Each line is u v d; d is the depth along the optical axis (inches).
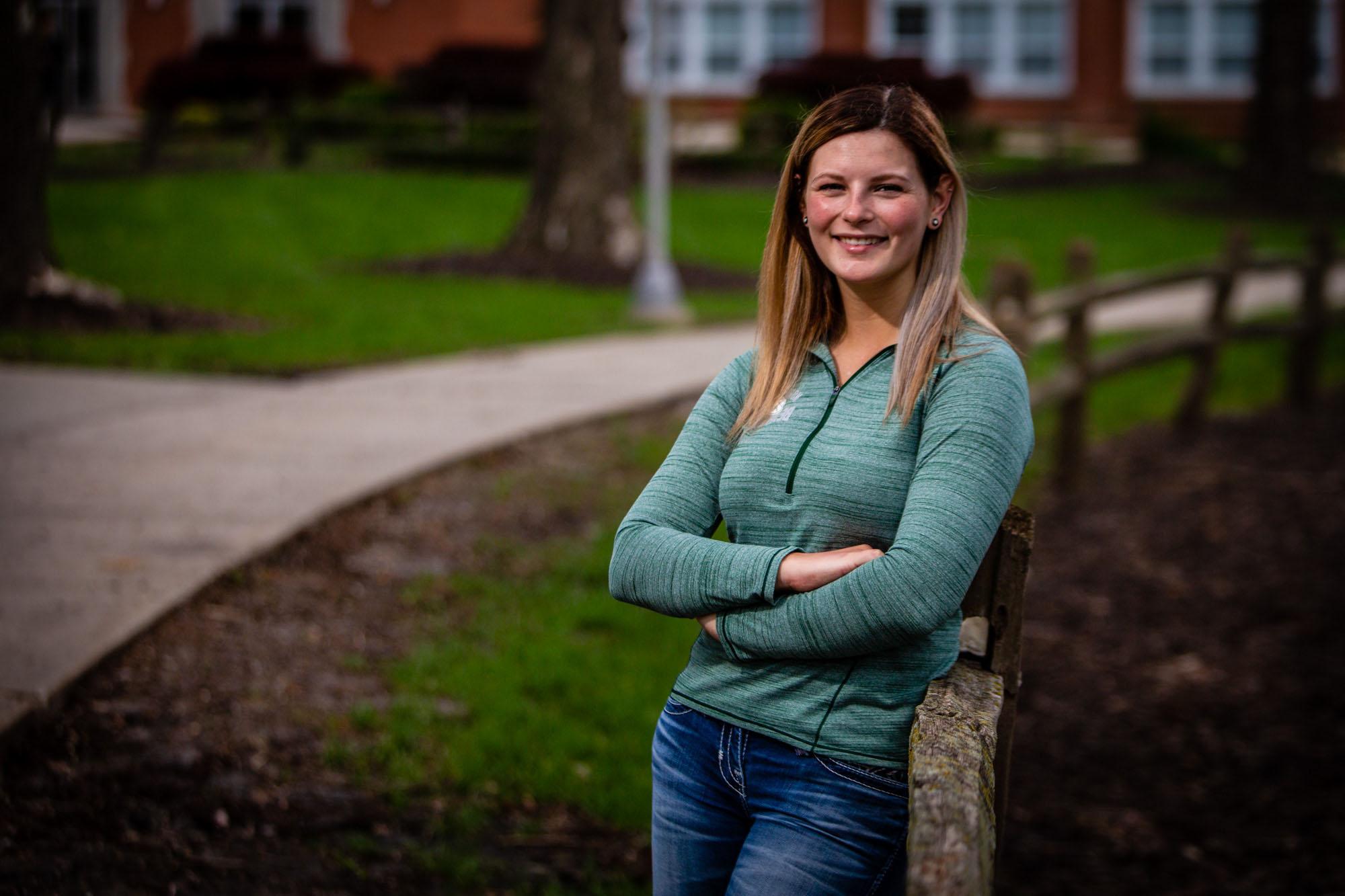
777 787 82.0
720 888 86.4
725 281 601.3
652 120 503.5
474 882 136.4
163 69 1082.7
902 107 82.7
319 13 1285.7
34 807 136.0
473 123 1013.2
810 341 87.4
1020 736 200.8
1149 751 197.3
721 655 85.4
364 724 165.2
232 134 1053.8
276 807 145.3
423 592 213.6
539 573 229.3
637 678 187.0
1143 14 1299.2
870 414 83.0
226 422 311.0
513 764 160.7
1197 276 361.7
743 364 91.8
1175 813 179.8
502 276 587.5
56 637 170.7
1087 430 385.7
